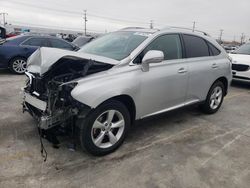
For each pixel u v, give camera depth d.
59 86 2.95
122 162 3.22
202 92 4.78
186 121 4.82
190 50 4.44
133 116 3.62
